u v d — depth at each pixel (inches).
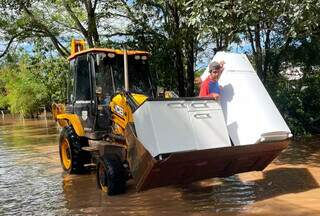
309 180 339.3
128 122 298.8
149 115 274.8
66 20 753.6
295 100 650.2
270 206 274.1
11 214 290.4
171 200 301.1
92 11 683.4
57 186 364.8
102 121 356.2
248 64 321.4
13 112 2020.2
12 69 860.6
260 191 312.0
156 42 673.0
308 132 639.8
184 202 294.7
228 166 300.0
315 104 658.8
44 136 863.1
